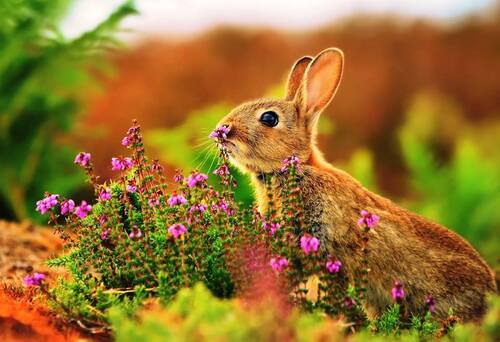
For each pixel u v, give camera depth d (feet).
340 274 20.17
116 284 18.90
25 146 38.70
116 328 15.51
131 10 36.88
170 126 78.95
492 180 41.60
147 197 18.94
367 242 20.61
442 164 68.28
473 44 99.14
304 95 23.89
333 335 14.98
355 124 85.10
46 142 39.93
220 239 19.02
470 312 21.49
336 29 101.81
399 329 19.31
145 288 18.30
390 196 71.82
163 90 83.56
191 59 91.04
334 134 81.20
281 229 18.85
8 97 37.63
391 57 96.43
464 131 74.43
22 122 38.73
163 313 15.67
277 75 91.81
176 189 19.44
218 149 23.24
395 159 79.00
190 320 13.85
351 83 91.30
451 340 18.01
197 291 15.37
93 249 19.35
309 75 24.27
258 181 23.91
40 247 27.27
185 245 18.13
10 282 22.18
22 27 37.06
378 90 89.86
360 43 99.14
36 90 39.81
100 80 78.54
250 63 93.15
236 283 17.78
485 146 68.54
